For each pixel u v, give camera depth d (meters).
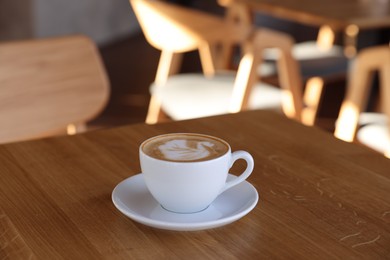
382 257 0.78
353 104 2.28
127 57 5.92
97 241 0.80
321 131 1.19
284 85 2.69
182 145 0.87
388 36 4.14
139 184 0.92
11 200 0.90
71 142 1.11
